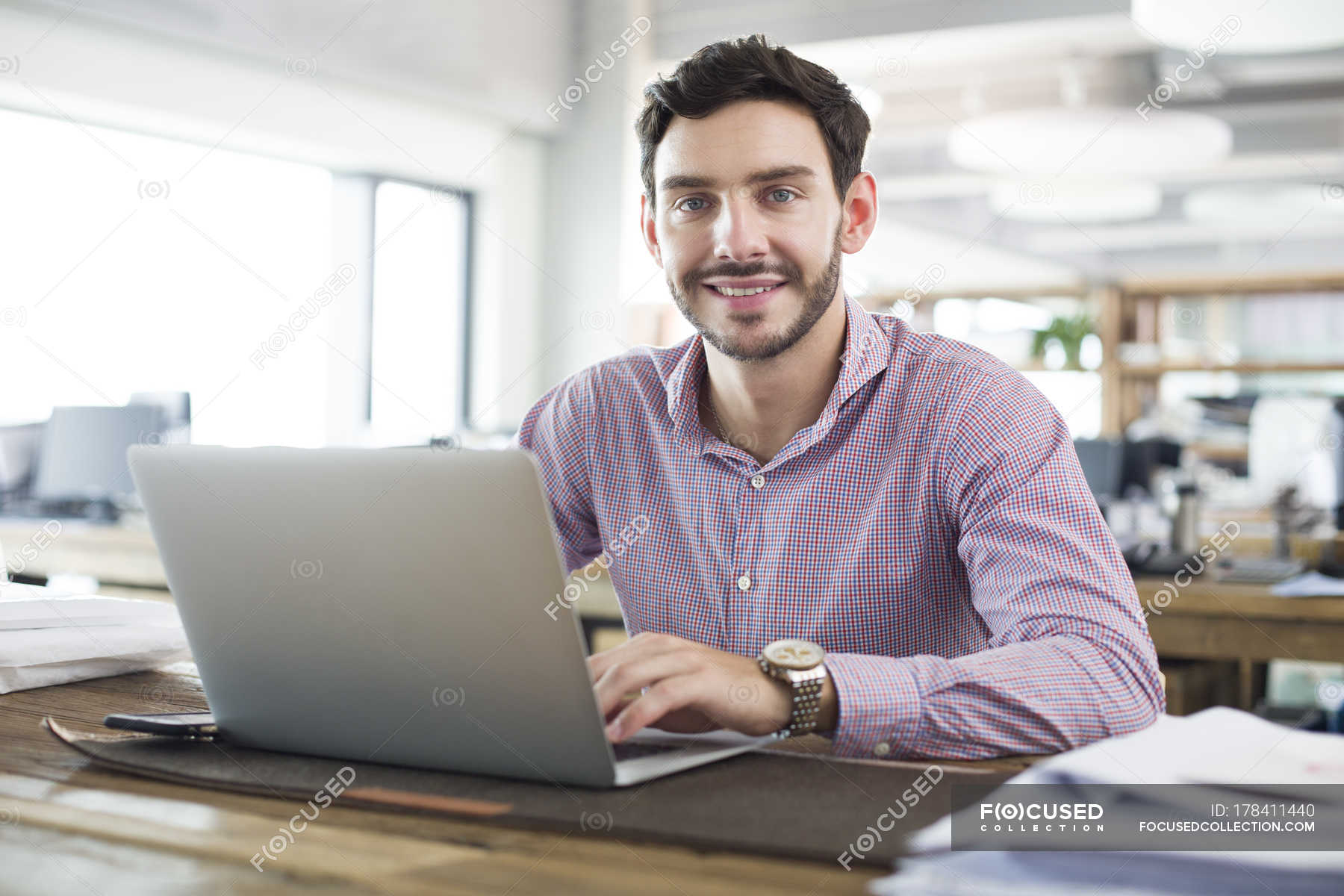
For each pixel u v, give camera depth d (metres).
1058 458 1.16
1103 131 5.27
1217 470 5.57
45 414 5.03
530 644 0.71
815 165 1.21
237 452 0.78
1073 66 5.98
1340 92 6.35
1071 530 1.11
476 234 6.46
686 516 1.34
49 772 0.79
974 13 5.29
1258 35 3.80
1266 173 7.38
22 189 4.97
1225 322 7.69
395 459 0.72
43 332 5.04
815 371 1.28
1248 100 6.52
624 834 0.64
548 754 0.74
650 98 1.24
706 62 1.19
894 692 0.84
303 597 0.77
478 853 0.62
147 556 2.89
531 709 0.72
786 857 0.60
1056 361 7.12
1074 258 9.75
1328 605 2.16
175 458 0.81
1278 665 3.19
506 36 5.86
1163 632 2.29
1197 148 5.30
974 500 1.18
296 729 0.82
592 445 1.43
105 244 5.23
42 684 1.10
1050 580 1.05
